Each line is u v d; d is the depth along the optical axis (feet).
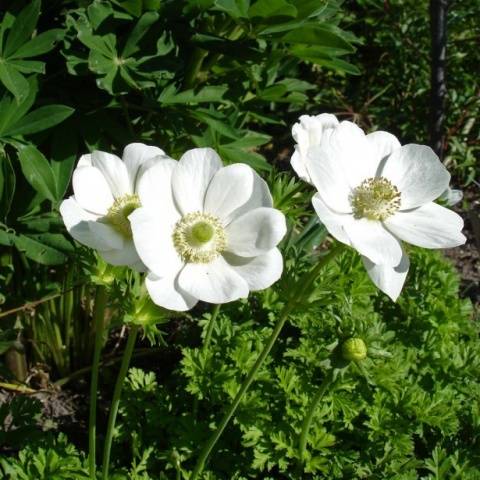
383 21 3.20
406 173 1.32
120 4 1.63
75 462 1.59
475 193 3.08
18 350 2.05
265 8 1.61
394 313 2.20
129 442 1.86
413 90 3.18
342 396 1.80
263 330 1.96
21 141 1.65
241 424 1.74
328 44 1.68
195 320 2.18
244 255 1.20
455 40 3.14
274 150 3.14
